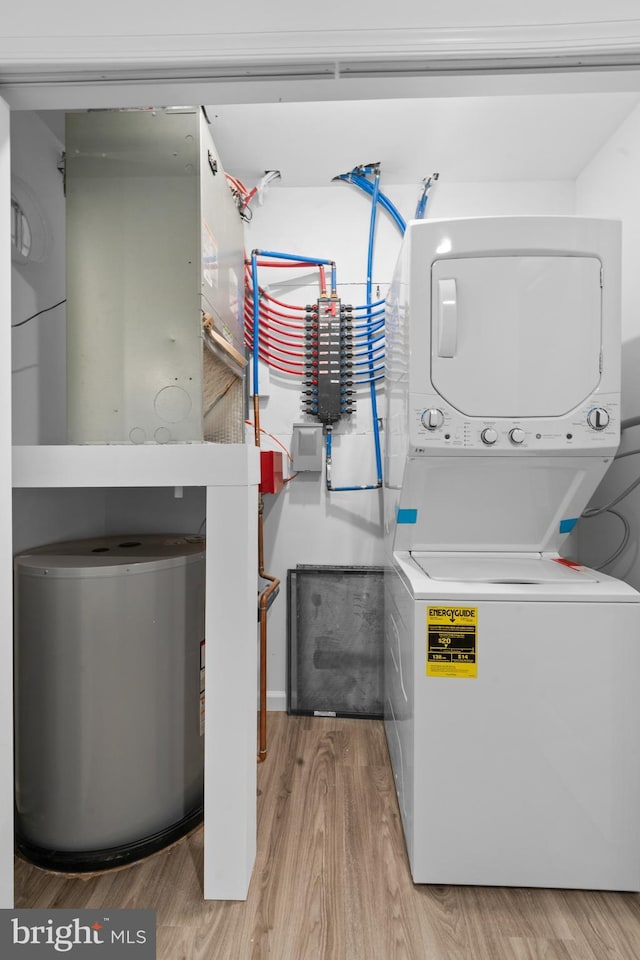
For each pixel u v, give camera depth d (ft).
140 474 4.15
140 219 4.56
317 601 7.55
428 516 5.50
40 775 4.62
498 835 4.27
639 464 6.01
